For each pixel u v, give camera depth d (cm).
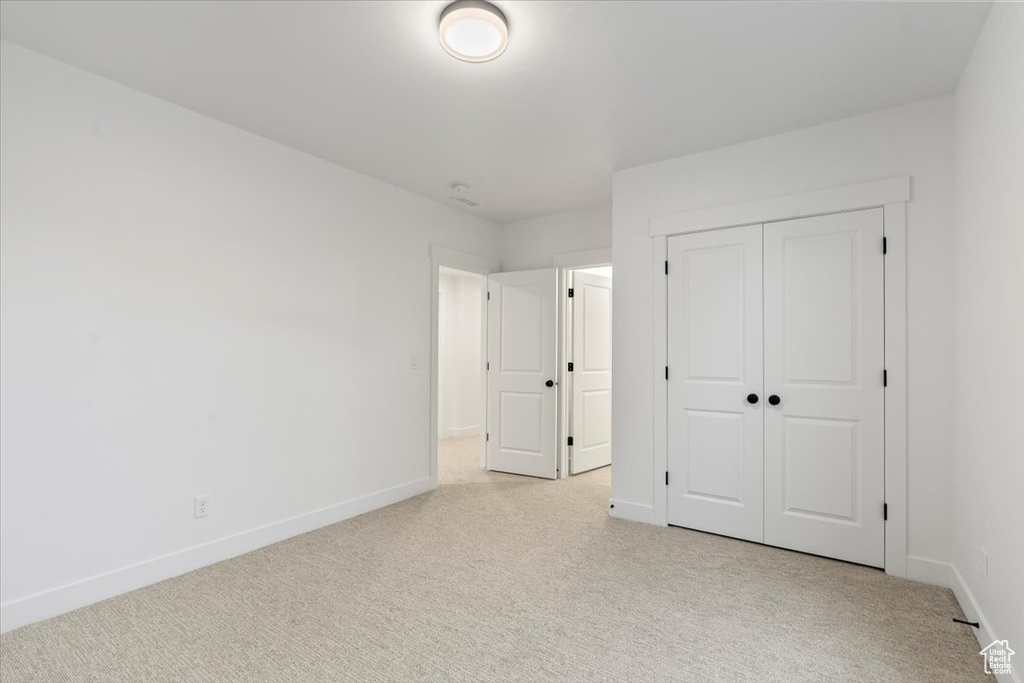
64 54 224
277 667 185
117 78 244
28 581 216
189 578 259
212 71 238
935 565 254
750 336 311
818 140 291
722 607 230
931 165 259
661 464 341
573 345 484
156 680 177
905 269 264
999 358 184
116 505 243
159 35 210
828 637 205
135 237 252
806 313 293
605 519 353
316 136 309
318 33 209
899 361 265
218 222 286
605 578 260
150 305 257
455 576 262
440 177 379
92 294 237
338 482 350
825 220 288
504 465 491
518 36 210
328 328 345
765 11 194
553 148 326
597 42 214
